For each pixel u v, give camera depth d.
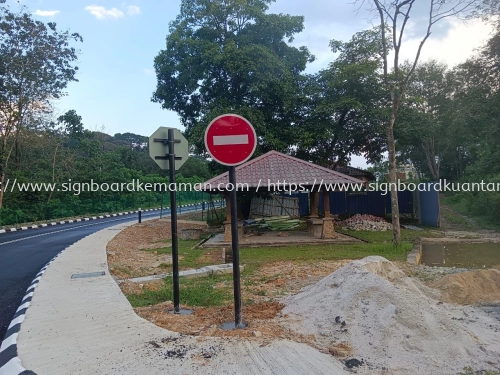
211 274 8.85
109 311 5.70
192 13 23.11
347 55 22.70
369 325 4.28
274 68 21.69
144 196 39.06
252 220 17.41
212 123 4.85
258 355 3.83
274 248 13.51
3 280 8.64
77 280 7.92
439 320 4.34
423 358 3.76
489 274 7.13
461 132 23.27
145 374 3.58
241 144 4.84
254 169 15.10
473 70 18.97
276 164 15.34
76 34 25.42
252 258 11.38
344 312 4.58
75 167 32.47
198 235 16.81
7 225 23.42
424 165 52.06
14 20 23.16
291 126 22.75
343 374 3.50
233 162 4.84
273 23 22.36
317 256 11.36
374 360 3.76
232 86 22.41
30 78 23.72
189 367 3.64
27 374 3.72
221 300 6.52
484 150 24.56
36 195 27.78
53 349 4.30
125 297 6.54
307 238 15.23
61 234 18.42
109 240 14.76
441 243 14.53
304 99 22.02
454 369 3.61
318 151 24.12
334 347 3.99
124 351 4.14
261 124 21.00
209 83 22.27
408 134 22.22
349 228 18.84
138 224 21.89
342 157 25.50
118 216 30.69
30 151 29.03
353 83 21.69
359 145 24.73
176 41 22.44
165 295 6.83
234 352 3.91
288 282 7.88
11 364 3.97
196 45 21.59
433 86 36.81
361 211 23.64
